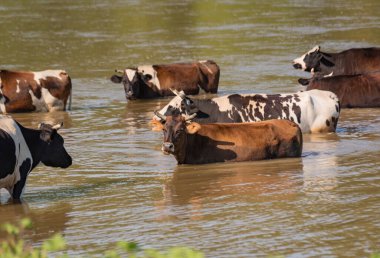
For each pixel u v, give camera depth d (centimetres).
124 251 1903
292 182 2456
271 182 2462
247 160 2733
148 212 2206
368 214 2120
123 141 3161
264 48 5738
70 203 2317
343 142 3019
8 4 9138
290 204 2228
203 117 3047
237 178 2525
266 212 2164
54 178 2616
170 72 4422
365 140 3050
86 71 5103
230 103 3069
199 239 1969
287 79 4609
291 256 1831
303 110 3139
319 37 6147
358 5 8088
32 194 2431
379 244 1894
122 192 2419
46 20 7619
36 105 3997
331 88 3844
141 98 4350
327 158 2761
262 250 1877
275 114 3095
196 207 2234
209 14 7781
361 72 4481
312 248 1880
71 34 6706
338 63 4528
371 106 3822
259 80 4625
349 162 2695
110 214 2200
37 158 2434
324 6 8100
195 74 4434
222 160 2730
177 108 3077
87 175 2645
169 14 7875
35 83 3997
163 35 6538
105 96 4381
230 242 1938
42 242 1994
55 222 2145
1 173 2294
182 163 2725
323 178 2492
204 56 5512
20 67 5291
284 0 8719
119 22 7394
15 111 3988
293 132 2788
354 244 1897
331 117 3184
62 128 3500
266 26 6838
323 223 2056
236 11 7938
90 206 2283
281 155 2772
